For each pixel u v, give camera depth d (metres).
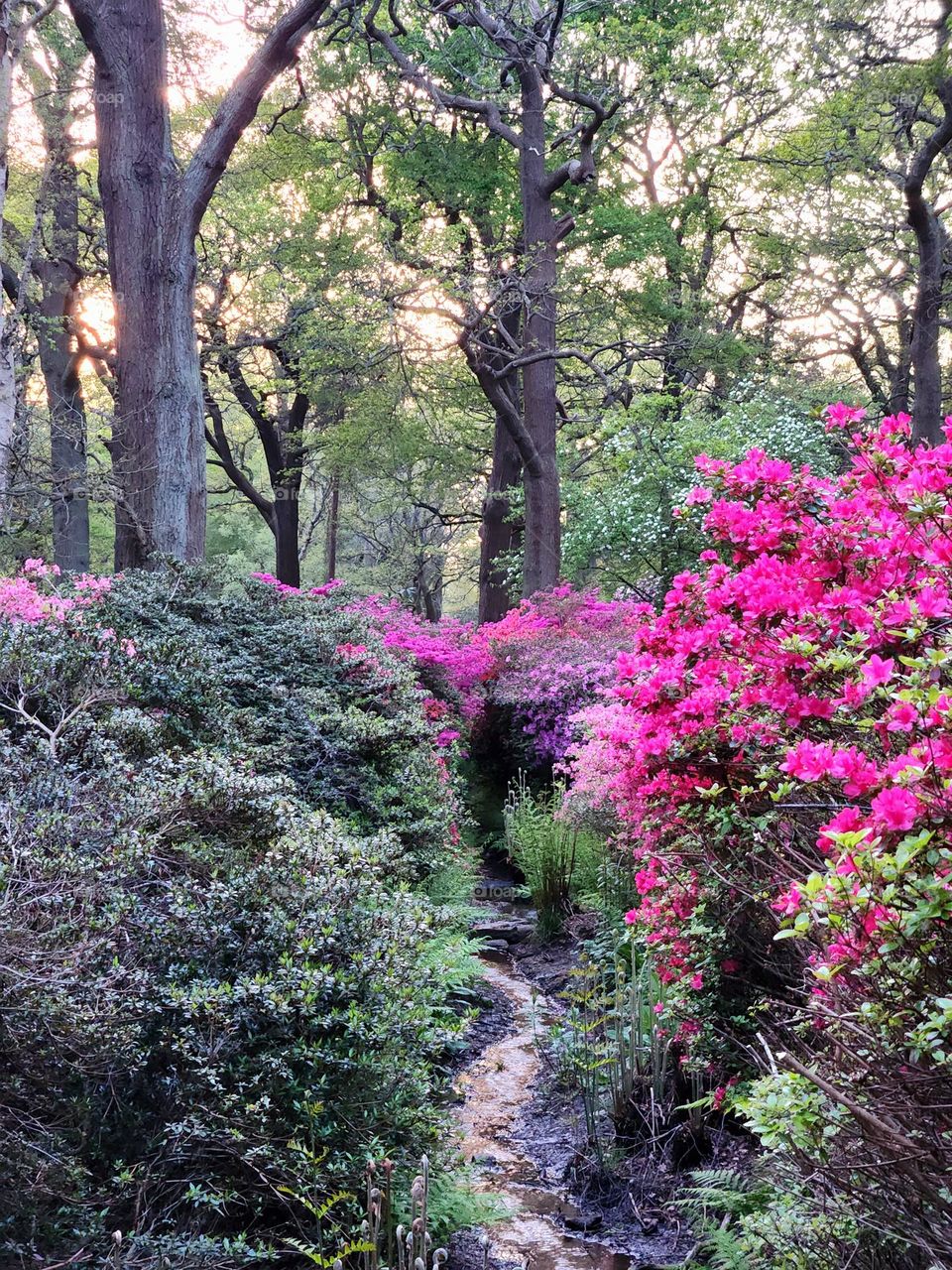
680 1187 3.96
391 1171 3.17
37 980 2.75
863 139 18.19
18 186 15.66
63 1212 2.81
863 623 2.91
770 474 3.69
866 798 2.50
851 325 22.33
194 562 9.54
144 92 10.81
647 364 25.92
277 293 18.95
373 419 20.11
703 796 3.50
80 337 16.95
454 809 7.95
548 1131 4.69
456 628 14.27
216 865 3.71
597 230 18.11
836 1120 2.33
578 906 7.59
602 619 13.11
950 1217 2.05
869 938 2.00
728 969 3.85
